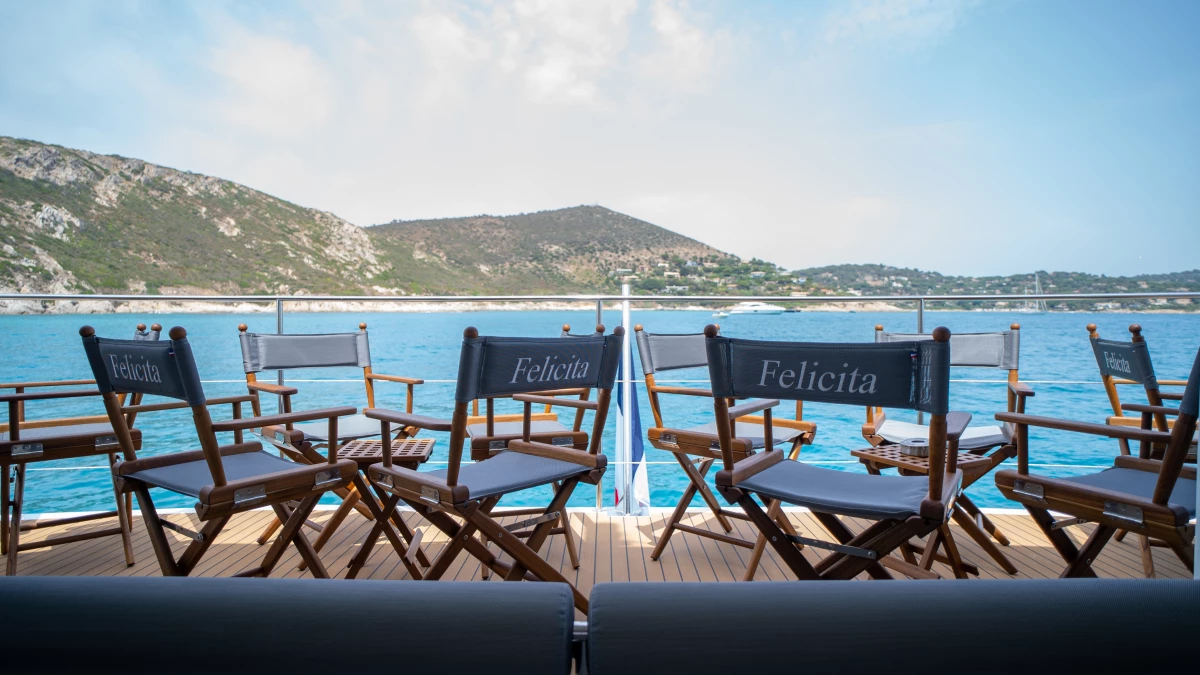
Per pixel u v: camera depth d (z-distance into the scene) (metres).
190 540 2.83
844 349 1.50
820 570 1.75
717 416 1.67
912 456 2.31
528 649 1.07
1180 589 1.10
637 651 1.08
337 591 1.11
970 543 2.79
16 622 1.09
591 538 2.86
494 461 2.02
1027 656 1.06
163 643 1.08
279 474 1.77
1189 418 1.48
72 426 2.69
